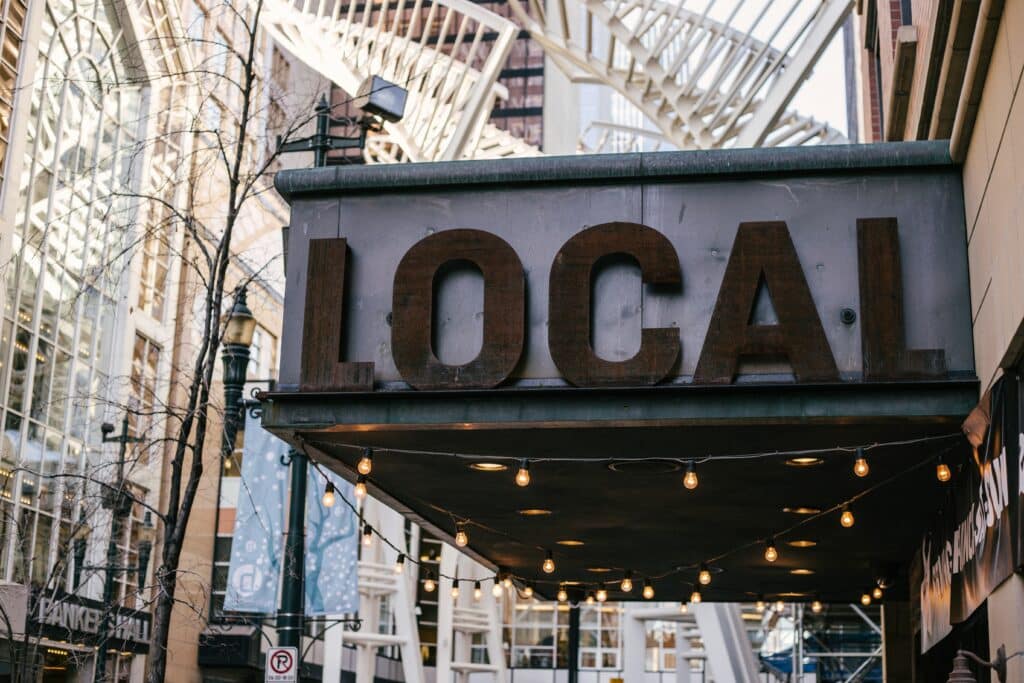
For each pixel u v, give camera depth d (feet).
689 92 97.66
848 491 52.01
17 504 91.15
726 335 39.70
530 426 41.27
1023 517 32.04
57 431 103.40
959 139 39.22
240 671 143.95
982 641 52.34
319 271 42.83
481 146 136.56
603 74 105.19
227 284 137.18
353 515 70.54
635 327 41.04
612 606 284.00
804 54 90.43
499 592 77.82
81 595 106.42
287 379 42.83
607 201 42.29
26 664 63.72
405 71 110.93
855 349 39.70
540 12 106.73
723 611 149.79
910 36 50.19
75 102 105.50
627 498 55.42
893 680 90.58
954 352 39.40
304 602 71.46
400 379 42.22
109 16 110.52
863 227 40.19
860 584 82.53
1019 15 30.76
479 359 40.88
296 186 44.11
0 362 92.43
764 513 57.93
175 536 52.80
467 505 58.44
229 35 126.82
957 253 40.16
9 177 87.92
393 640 164.45
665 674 279.08
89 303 110.52
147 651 120.26
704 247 41.34
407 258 42.24
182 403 127.75
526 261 42.22
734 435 42.45
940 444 43.27
